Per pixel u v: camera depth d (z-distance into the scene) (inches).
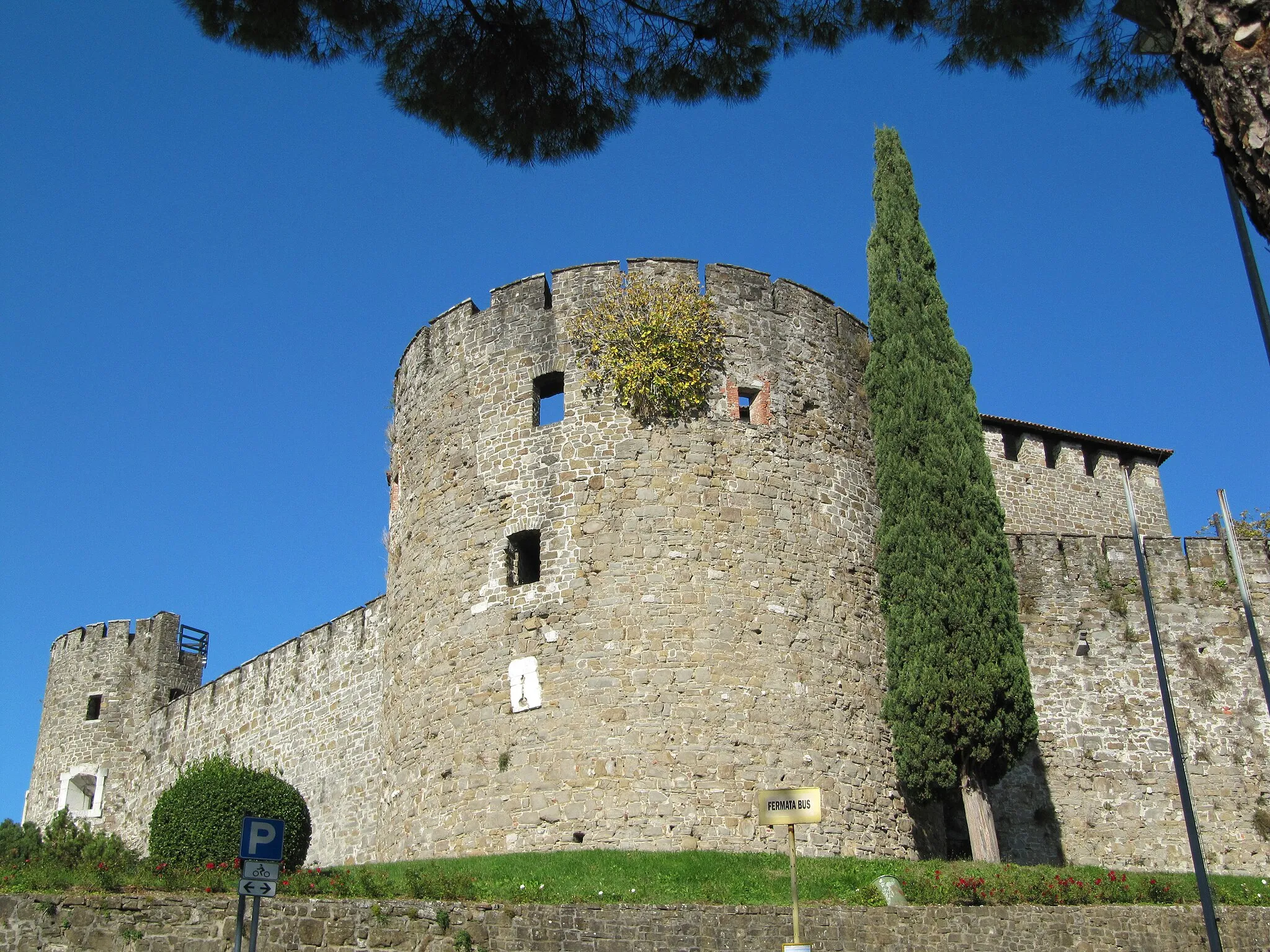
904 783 1042.7
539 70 660.7
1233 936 837.2
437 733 1048.2
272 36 641.0
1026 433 1547.7
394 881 851.4
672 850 932.6
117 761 1979.6
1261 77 294.2
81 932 716.0
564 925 773.9
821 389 1144.8
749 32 669.3
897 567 1096.2
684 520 1038.4
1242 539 1310.3
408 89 668.7
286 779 1533.0
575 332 1110.4
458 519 1105.4
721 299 1125.1
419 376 1213.7
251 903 735.7
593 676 994.1
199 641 2087.8
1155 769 1195.3
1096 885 885.8
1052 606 1261.1
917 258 1203.2
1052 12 591.8
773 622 1027.9
